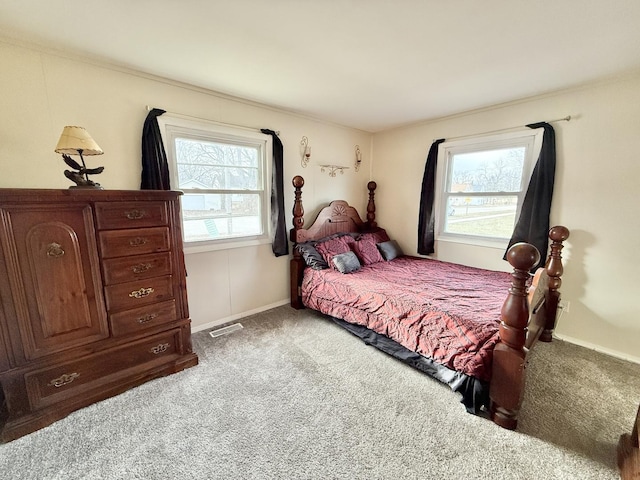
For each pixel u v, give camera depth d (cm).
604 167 239
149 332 200
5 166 185
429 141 361
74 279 168
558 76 228
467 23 160
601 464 140
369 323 245
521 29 165
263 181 316
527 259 150
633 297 234
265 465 138
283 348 247
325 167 374
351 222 400
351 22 160
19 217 150
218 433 157
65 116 201
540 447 150
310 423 165
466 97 277
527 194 275
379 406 179
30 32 171
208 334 274
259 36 175
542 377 211
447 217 357
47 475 133
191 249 270
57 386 168
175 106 247
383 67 215
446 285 258
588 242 251
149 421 165
